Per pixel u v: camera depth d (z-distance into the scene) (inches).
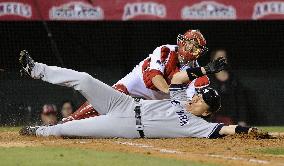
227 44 2165.4
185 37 1180.5
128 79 1242.0
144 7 1923.0
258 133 1117.7
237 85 2052.2
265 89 2142.0
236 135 1117.1
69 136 1111.6
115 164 762.8
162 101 1114.7
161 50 1190.9
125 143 1024.2
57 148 937.5
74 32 2086.6
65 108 1831.9
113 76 2119.8
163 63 1185.4
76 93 2042.3
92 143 1016.9
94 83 1085.8
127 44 2123.5
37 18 1899.6
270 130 1711.4
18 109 2004.2
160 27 2133.4
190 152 918.4
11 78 2021.4
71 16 1910.7
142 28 2127.2
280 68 2162.9
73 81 1084.5
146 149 946.1
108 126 1093.8
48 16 1902.1
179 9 1935.3
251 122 2096.5
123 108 1100.5
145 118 1096.2
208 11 1945.1
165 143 1033.5
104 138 1109.7
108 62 2118.6
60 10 1904.5
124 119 1097.4
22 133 1174.3
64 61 2089.1
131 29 2119.8
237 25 2166.6
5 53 2028.8
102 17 1915.6
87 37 2098.9
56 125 1126.4
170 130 1100.5
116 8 1915.6
